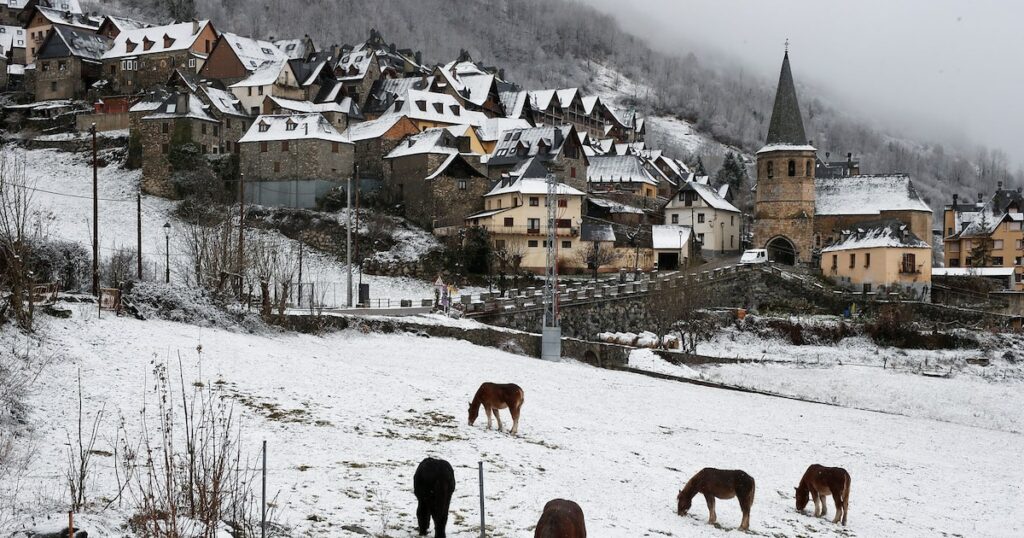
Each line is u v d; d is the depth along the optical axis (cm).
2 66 17075
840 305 10862
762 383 7750
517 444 3681
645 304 9625
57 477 2464
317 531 2294
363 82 15188
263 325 5653
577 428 4284
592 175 15038
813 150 12838
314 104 14162
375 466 3012
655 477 3453
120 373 3891
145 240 10694
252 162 12375
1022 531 3428
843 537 3031
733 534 2839
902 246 11556
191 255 7088
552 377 6009
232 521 2105
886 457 4769
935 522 3434
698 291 10162
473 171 12181
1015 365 8944
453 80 16825
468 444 3550
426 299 9225
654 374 7306
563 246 11731
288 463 2953
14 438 2803
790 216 12850
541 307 8694
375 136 12900
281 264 8756
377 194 12444
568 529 1934
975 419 7038
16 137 14738
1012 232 15388
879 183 13300
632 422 4784
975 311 10550
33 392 3378
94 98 15538
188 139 12644
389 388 4494
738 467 3978
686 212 13825
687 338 9419
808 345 9762
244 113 13650
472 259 11050
